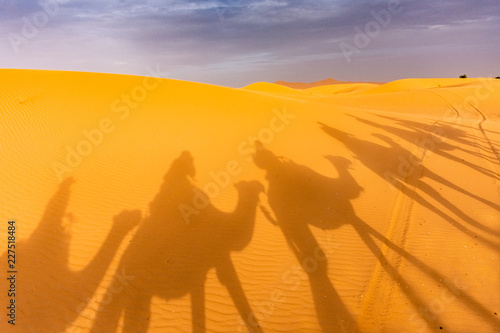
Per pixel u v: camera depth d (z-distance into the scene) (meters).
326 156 11.98
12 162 8.66
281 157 11.47
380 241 6.60
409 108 33.84
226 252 6.15
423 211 7.82
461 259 5.86
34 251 5.59
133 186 8.33
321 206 8.10
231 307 4.84
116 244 6.07
